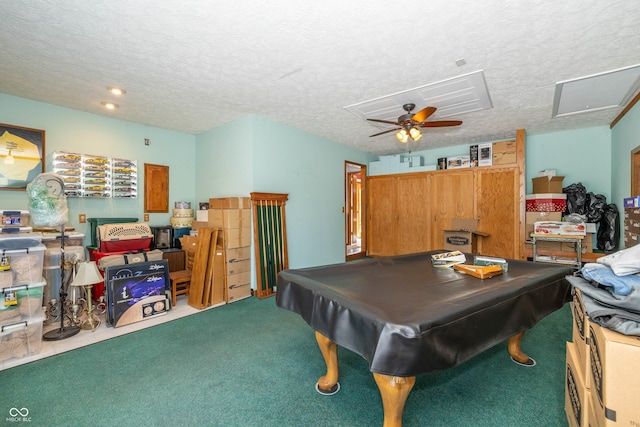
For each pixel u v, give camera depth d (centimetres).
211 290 353
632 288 101
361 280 193
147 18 196
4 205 330
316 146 506
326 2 181
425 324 110
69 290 307
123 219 411
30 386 190
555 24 202
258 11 189
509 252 496
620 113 391
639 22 198
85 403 174
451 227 557
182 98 340
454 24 203
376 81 293
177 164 484
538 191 480
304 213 481
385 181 649
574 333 150
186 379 199
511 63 256
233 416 163
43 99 344
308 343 253
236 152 420
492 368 214
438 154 619
